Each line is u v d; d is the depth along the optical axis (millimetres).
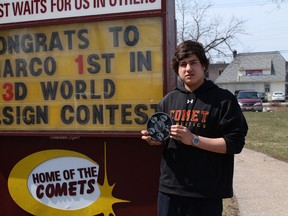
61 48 4160
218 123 2922
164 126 3096
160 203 3139
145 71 3941
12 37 4289
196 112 2979
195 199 2963
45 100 4219
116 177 4137
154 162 4031
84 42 4098
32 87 4254
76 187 4246
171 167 3041
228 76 69375
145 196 4062
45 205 4332
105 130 4059
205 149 2861
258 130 15664
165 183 3074
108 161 4148
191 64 3016
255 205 5715
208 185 2916
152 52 3920
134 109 3979
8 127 4328
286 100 57031
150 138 3141
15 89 4301
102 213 4176
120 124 4020
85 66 4102
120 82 4012
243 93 32062
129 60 3980
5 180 4430
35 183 4355
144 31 3934
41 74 4223
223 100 2932
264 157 9555
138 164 4070
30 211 4367
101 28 4047
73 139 4230
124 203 4113
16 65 4289
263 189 6582
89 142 4195
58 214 4293
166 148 3113
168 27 3930
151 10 3898
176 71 3180
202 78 3043
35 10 4211
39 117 4242
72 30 4121
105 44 4039
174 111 3098
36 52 4227
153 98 3928
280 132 14914
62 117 4176
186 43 3049
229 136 2855
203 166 2934
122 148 4109
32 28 4227
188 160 2967
